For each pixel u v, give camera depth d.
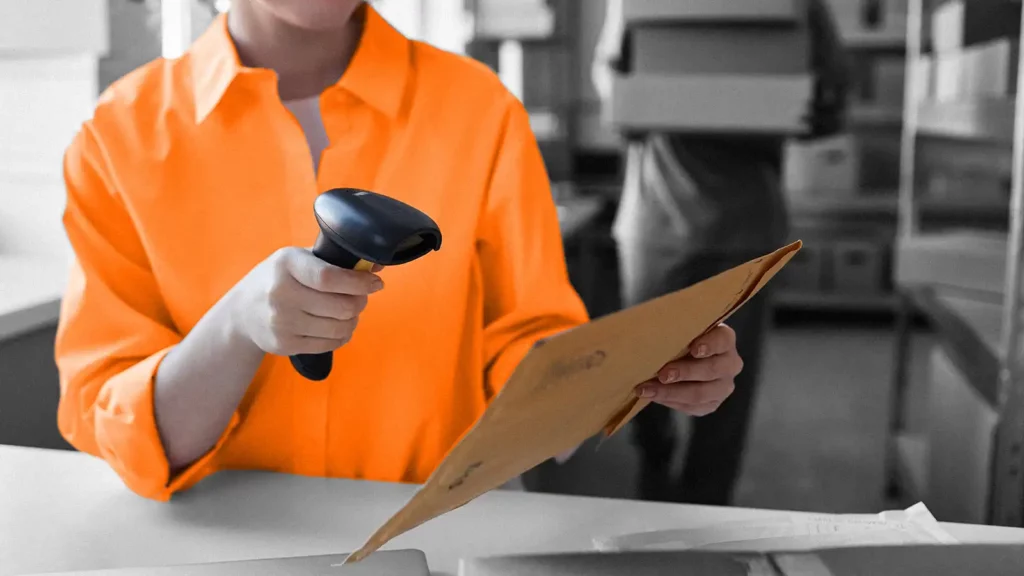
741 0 2.06
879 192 5.44
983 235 2.24
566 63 5.48
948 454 2.00
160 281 0.85
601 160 5.77
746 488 2.77
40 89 1.58
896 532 0.65
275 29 0.85
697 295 0.49
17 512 0.72
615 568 0.58
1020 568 0.56
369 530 0.69
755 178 2.23
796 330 5.11
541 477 2.78
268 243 0.84
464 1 4.63
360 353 0.86
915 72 2.47
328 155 0.86
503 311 0.96
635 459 2.98
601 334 0.45
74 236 0.83
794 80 2.14
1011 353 1.56
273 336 0.62
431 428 0.89
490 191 0.92
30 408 1.32
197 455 0.76
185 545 0.66
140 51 1.61
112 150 0.83
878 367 4.27
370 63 0.86
